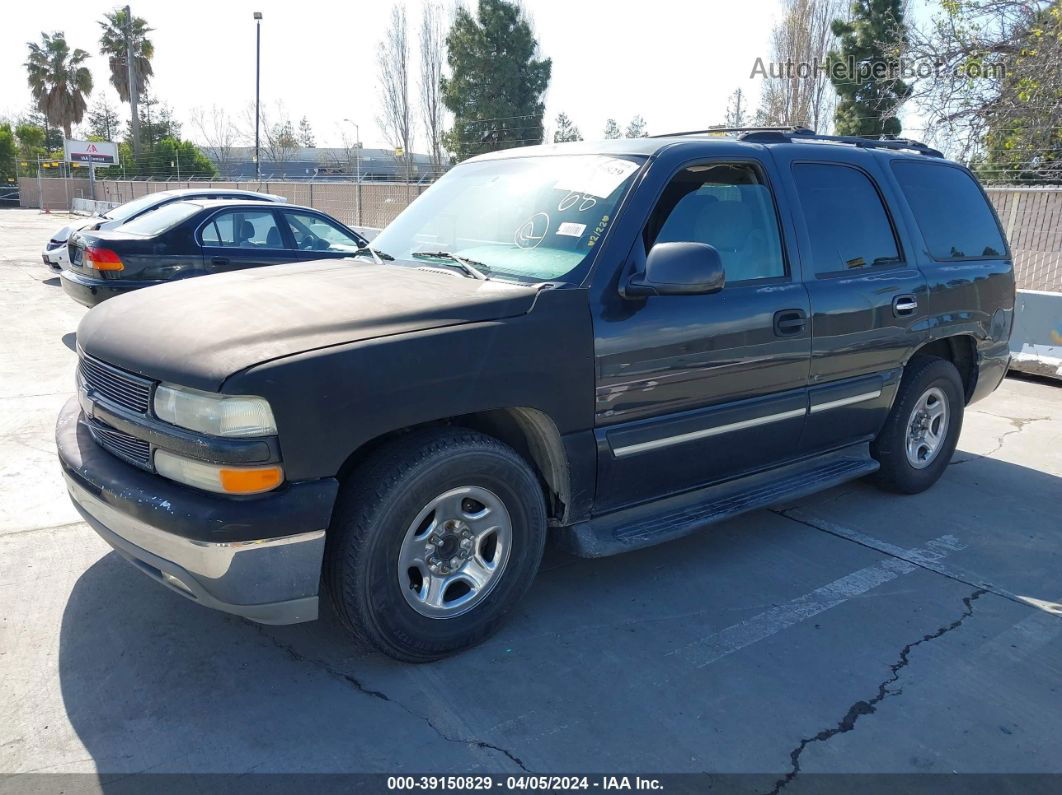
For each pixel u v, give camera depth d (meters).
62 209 45.38
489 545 3.21
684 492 3.77
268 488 2.61
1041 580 4.00
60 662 3.05
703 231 3.69
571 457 3.25
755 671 3.14
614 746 2.70
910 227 4.70
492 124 34.41
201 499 2.62
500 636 3.33
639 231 3.43
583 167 3.75
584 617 3.50
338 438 2.67
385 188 20.45
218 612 3.42
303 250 8.90
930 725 2.86
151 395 2.76
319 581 2.89
